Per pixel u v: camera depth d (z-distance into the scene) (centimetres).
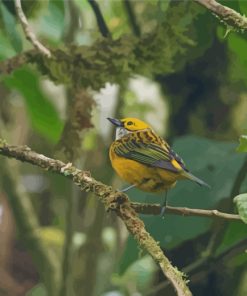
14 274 1930
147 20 1193
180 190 911
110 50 1058
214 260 952
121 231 1445
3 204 1847
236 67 1062
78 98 1059
